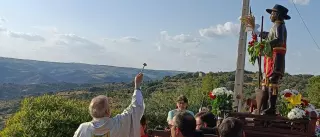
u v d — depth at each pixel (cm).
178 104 356
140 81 237
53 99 544
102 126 212
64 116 514
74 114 530
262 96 369
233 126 183
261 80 382
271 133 322
